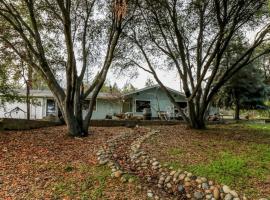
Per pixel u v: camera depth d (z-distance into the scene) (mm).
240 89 20906
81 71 11391
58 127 13266
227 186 5633
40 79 15672
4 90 13766
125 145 9578
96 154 8148
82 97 11195
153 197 5801
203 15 12461
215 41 12453
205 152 8094
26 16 11750
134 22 12695
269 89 22031
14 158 7871
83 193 5926
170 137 10625
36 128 12898
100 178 6539
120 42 13375
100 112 24094
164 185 6398
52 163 7496
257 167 6617
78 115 10922
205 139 10227
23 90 22156
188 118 13516
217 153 7949
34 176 6727
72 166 7273
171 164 7004
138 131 12289
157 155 7863
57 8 11133
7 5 10391
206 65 11836
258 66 21688
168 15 12594
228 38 11391
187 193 5949
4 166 7277
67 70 10258
